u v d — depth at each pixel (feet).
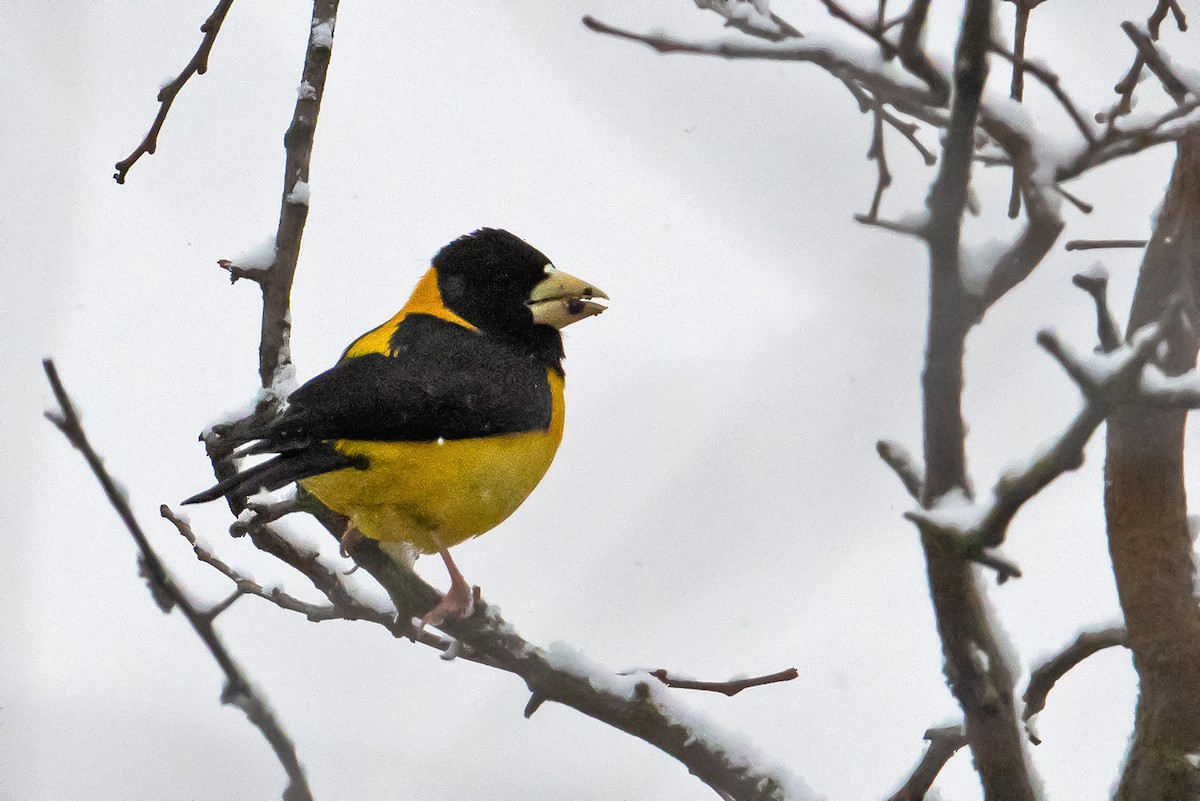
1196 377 17.34
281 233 33.86
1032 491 18.24
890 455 20.02
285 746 25.11
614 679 27.63
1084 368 17.43
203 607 25.58
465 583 29.37
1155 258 23.94
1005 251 18.65
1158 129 21.98
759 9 24.66
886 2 20.62
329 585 30.55
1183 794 24.47
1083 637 27.76
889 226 18.20
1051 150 20.13
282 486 31.96
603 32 19.75
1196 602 25.18
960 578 20.24
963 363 19.19
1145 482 25.30
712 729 27.58
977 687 20.94
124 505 25.12
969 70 17.35
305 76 33.47
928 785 27.66
